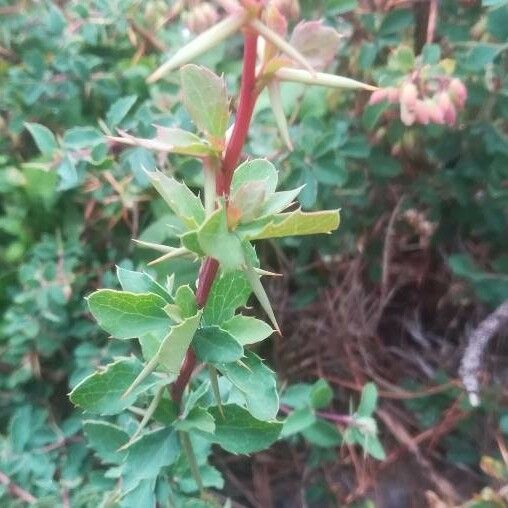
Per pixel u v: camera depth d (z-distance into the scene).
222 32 0.12
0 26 0.40
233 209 0.14
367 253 0.41
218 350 0.17
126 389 0.18
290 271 0.40
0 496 0.29
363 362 0.40
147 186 0.35
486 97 0.35
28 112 0.39
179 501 0.24
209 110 0.14
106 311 0.16
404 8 0.37
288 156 0.35
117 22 0.39
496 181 0.37
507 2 0.31
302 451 0.39
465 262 0.38
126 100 0.34
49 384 0.37
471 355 0.31
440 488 0.35
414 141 0.38
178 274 0.36
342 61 0.39
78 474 0.32
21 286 0.38
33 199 0.39
